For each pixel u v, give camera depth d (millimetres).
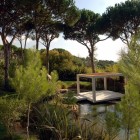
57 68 26266
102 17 23859
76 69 26141
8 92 13828
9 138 7289
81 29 26812
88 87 22234
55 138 6738
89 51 27422
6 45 17078
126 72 3830
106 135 6340
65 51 30203
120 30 22438
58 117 7516
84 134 6762
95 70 27141
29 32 24297
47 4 18344
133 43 3857
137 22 21062
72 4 19656
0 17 16609
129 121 4160
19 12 17016
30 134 7688
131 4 22234
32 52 6898
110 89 20750
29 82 6398
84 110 13805
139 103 4066
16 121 8391
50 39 25750
